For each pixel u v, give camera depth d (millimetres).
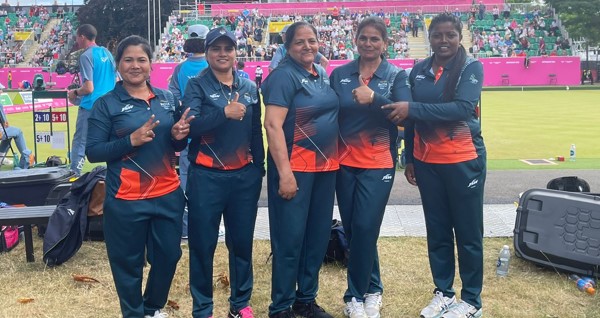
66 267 5312
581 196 4840
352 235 4152
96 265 5379
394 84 4094
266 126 3852
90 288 4824
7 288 4789
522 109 21516
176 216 3850
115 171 3701
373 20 4043
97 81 7402
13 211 5520
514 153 11898
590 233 4762
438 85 3943
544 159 11016
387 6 47281
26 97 22984
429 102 3982
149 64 3758
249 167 4020
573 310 4312
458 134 3941
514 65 36219
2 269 5262
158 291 3986
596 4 39406
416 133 4141
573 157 10844
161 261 3887
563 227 4895
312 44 3873
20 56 46500
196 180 3900
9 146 9914
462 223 4047
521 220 5152
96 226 6004
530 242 5070
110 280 5000
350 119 4094
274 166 3936
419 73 4098
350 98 4059
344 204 4219
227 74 3930
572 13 41062
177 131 3652
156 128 3727
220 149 3869
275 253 4012
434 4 47438
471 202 4004
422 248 5730
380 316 4258
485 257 5453
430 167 4074
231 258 4125
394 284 4844
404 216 6914
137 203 3699
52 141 9797
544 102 24531
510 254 5508
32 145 13266
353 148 4098
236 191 3957
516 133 15000
